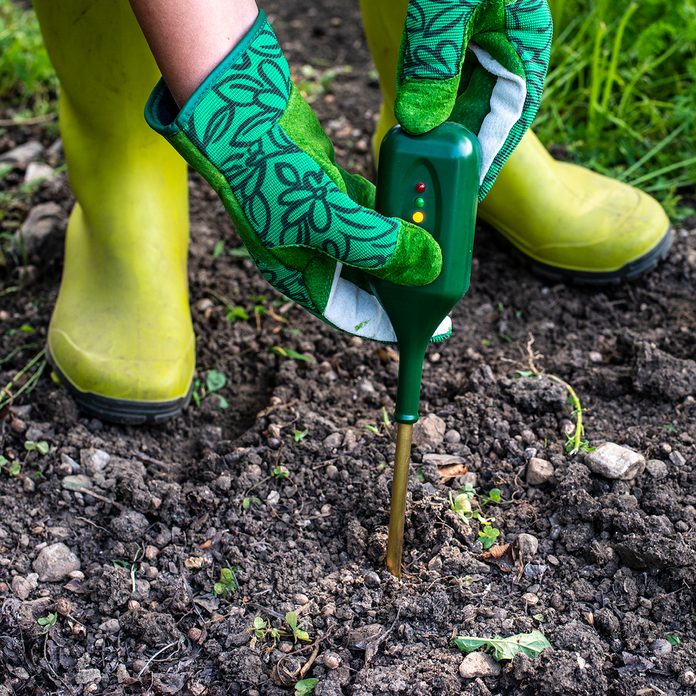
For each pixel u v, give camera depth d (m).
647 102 2.25
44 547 1.46
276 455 1.57
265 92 1.05
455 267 1.11
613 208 1.89
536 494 1.52
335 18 2.94
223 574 1.41
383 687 1.24
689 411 1.63
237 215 1.09
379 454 1.57
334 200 1.06
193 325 1.88
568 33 2.50
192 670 1.31
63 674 1.32
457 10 1.04
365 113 2.46
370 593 1.37
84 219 1.71
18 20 2.77
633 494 1.49
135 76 1.50
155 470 1.59
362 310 1.21
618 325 1.86
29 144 2.42
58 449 1.61
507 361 1.77
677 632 1.32
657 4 2.36
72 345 1.64
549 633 1.31
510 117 1.11
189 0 1.00
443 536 1.43
